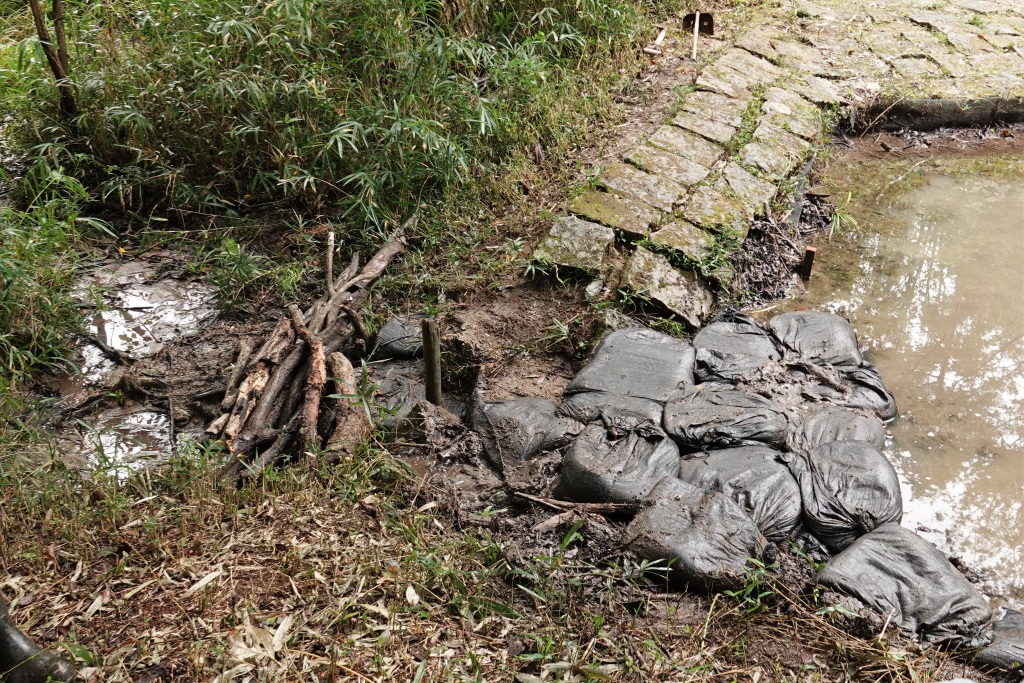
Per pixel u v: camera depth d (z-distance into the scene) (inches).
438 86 218.4
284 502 133.8
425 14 232.8
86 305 186.9
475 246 201.8
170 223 212.2
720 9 317.4
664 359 164.9
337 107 214.1
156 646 110.0
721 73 268.1
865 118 265.4
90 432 157.8
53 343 174.2
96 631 112.5
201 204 208.5
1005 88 269.6
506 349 174.2
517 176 218.5
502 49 256.7
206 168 215.5
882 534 128.3
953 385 168.7
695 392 157.2
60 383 169.3
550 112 237.1
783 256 205.3
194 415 161.3
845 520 132.3
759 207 213.9
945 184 241.0
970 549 134.9
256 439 144.3
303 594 117.7
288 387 156.1
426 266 196.4
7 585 118.6
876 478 137.0
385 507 135.3
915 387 168.2
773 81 268.8
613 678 108.0
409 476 143.8
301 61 212.2
